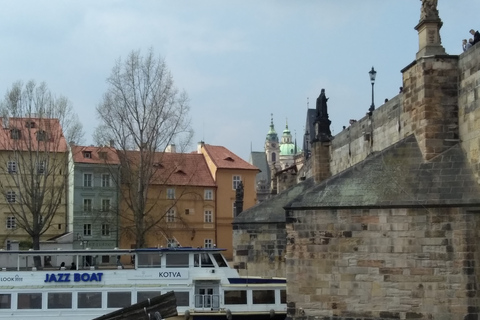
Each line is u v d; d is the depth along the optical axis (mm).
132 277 51125
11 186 115438
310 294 37500
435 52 38156
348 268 36906
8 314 49438
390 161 38312
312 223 37750
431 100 37969
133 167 102500
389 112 48562
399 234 36125
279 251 68938
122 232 119125
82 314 50094
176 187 131500
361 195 37250
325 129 69625
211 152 141375
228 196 137000
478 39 45375
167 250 51719
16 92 101062
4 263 57656
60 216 124562
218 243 134375
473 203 35000
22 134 106312
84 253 50719
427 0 38469
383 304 36094
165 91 122812
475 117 35656
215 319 51125
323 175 68562
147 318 32062
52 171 107438
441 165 37094
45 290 49844
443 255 35375
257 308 52062
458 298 34938
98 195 121562
